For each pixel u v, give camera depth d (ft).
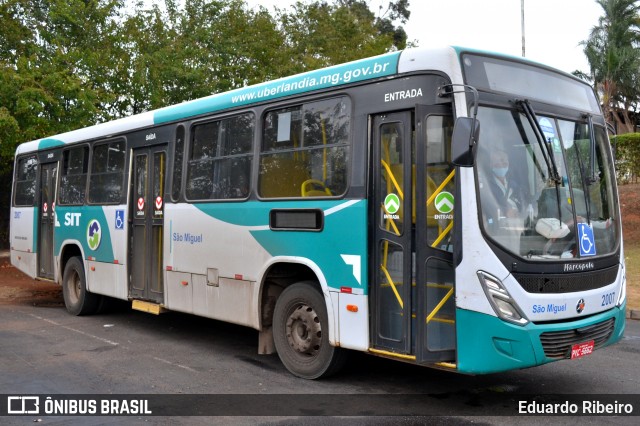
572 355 17.93
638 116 115.75
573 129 20.15
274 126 23.49
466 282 17.16
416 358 17.88
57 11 57.72
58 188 38.06
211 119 26.48
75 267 35.81
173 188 28.27
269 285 23.77
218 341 28.91
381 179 19.44
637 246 57.36
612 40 112.06
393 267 18.90
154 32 66.28
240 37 71.15
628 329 31.78
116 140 32.76
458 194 17.43
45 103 52.03
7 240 72.54
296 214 21.91
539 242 17.85
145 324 33.32
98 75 60.85
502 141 17.98
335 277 20.39
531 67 19.69
